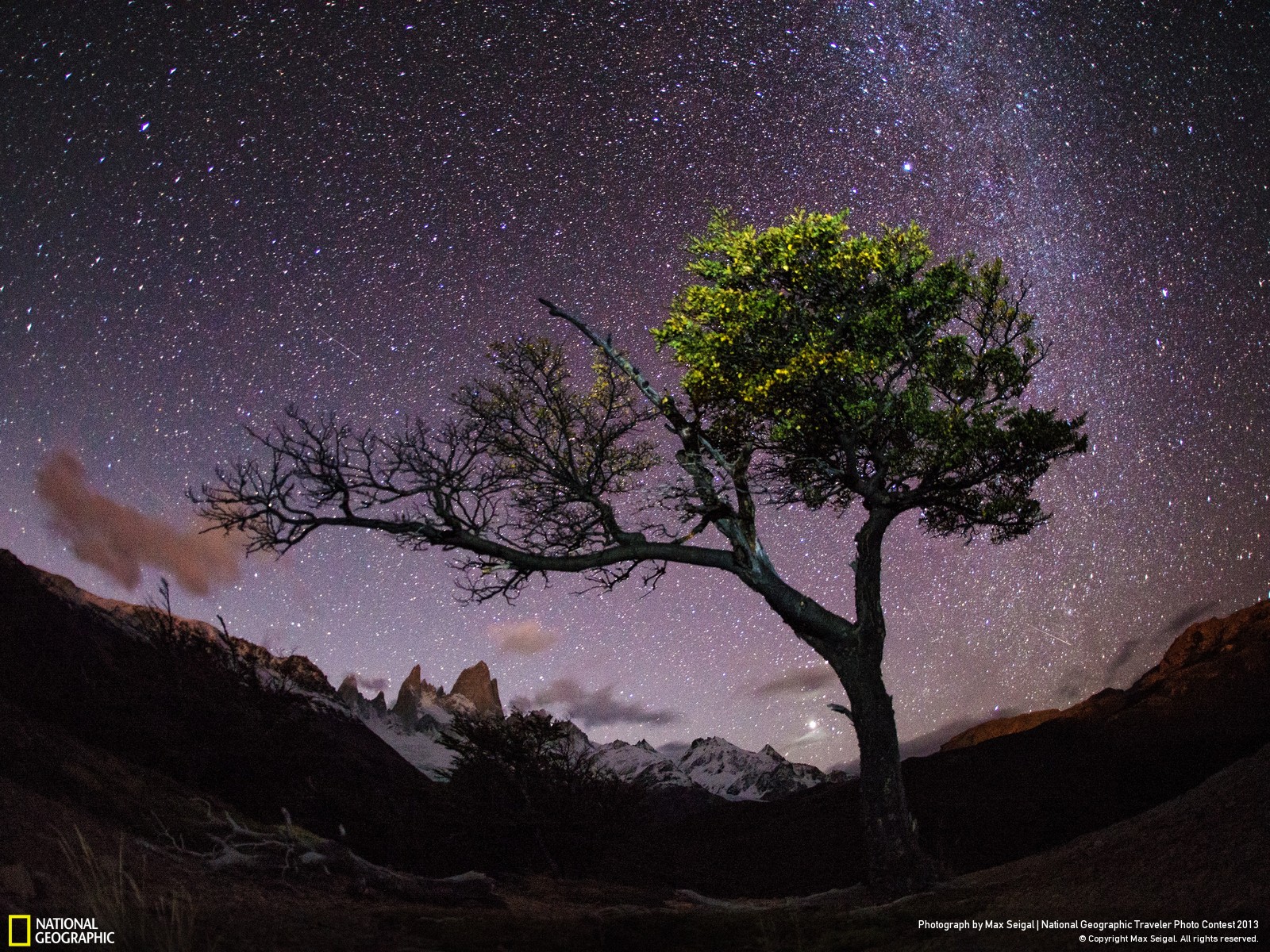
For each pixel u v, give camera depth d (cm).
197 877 976
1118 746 6619
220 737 2111
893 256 1552
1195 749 6381
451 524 1625
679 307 1666
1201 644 8625
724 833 5931
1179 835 912
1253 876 761
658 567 1678
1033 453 1491
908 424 1545
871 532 1506
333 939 794
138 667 2230
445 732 2912
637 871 2869
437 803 2642
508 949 844
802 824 5578
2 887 712
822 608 1483
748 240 1558
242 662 2450
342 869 1185
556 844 2520
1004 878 1106
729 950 890
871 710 1400
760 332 1537
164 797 1356
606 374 1836
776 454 1662
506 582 1653
